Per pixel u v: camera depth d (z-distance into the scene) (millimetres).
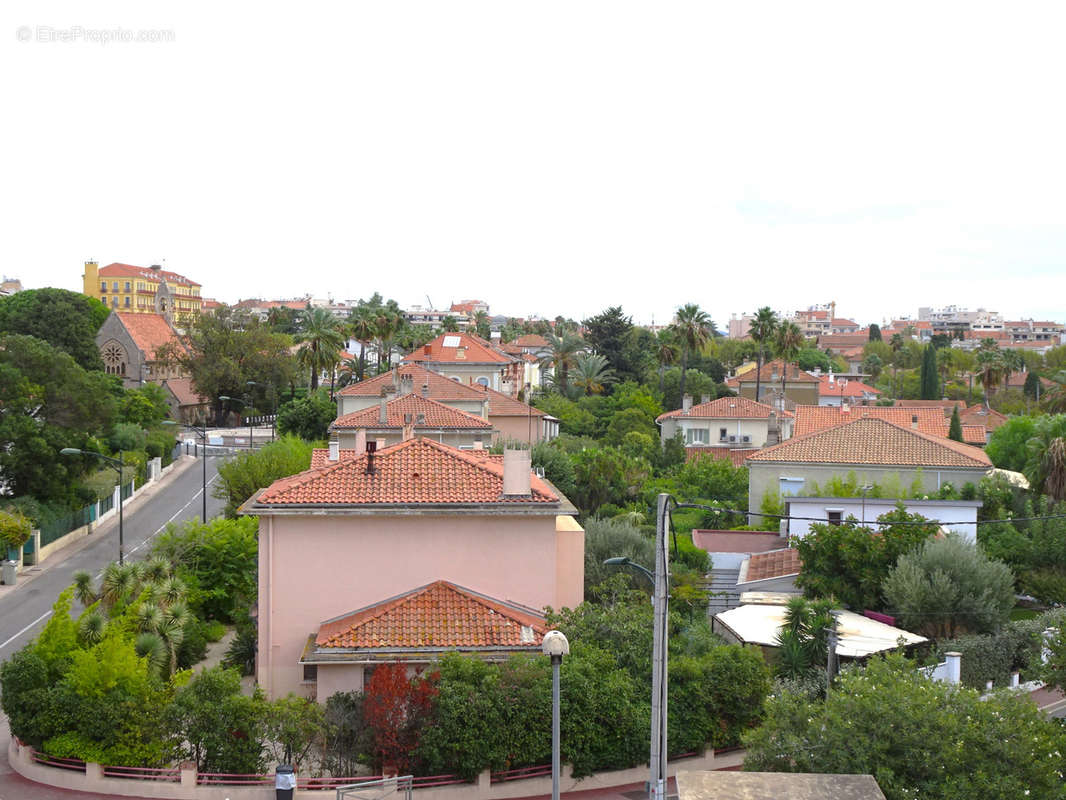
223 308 119062
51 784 23984
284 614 27953
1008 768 17219
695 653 28109
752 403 85688
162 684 25703
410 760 23078
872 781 14539
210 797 22750
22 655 25297
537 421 76625
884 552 34750
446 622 26453
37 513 56406
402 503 27750
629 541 40625
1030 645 31516
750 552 44031
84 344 108750
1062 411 87375
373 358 153500
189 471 85688
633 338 127562
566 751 23359
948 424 74812
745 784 14312
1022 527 43406
